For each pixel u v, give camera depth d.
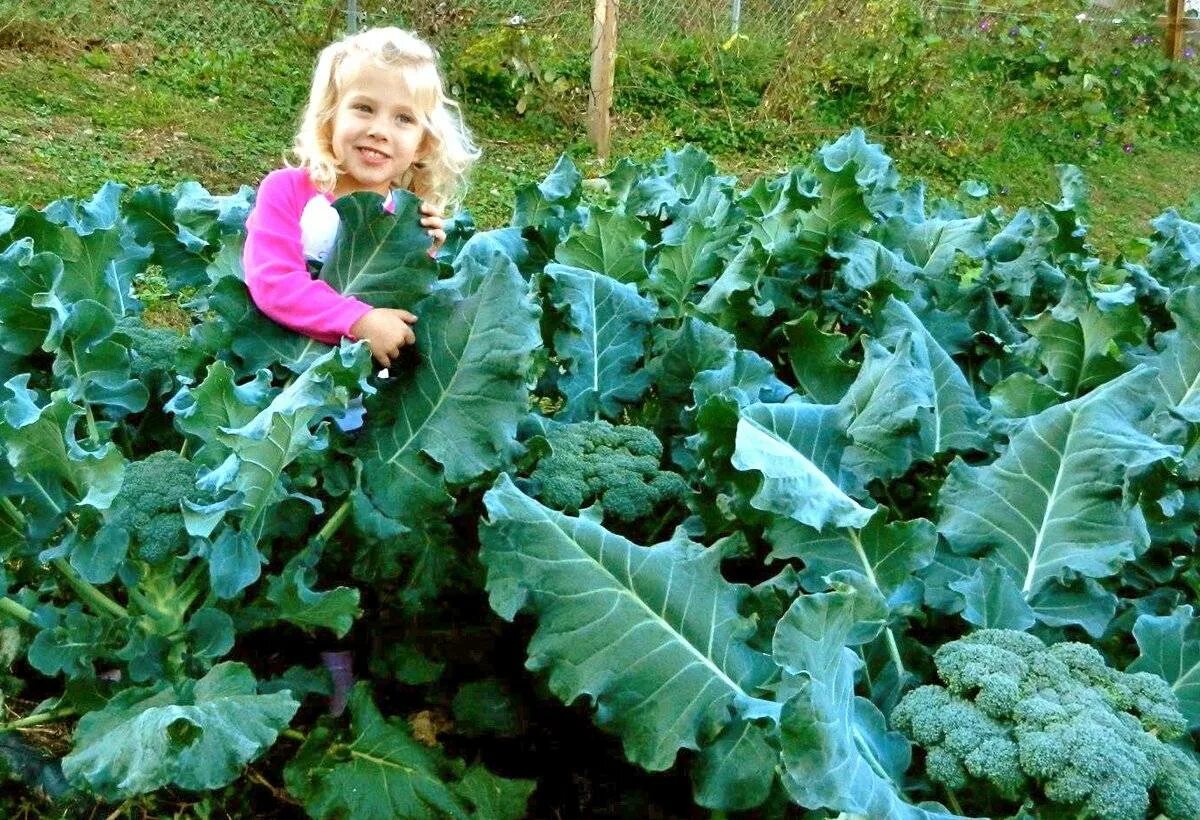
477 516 3.11
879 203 4.75
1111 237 11.32
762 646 2.52
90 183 7.91
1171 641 2.71
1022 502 2.93
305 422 2.62
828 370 3.55
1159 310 3.99
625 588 2.45
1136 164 14.09
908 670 2.71
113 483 2.57
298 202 3.14
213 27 11.26
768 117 12.81
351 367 2.67
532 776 2.94
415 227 2.96
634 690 2.38
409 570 2.93
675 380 3.56
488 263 3.23
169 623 2.65
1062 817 2.22
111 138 8.90
